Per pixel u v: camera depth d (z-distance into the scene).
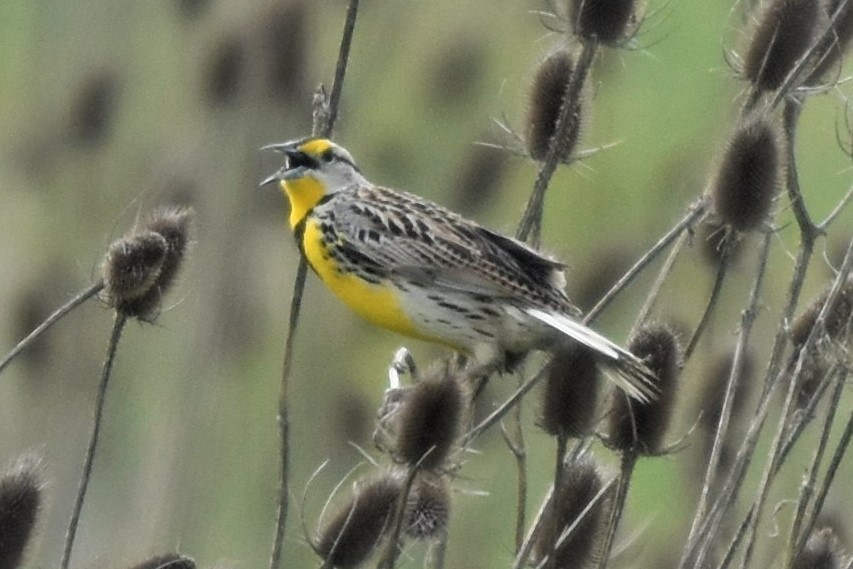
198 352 11.73
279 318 12.21
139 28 12.90
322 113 7.46
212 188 12.26
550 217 13.48
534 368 10.38
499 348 8.38
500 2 13.91
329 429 12.12
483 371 8.40
